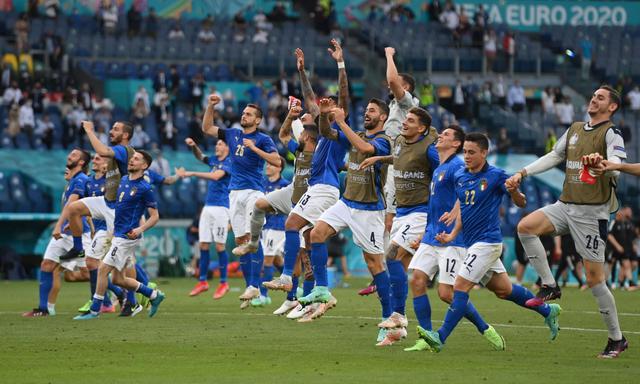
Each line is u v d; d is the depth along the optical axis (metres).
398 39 141.75
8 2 131.88
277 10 140.88
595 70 143.38
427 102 127.12
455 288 35.66
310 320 48.19
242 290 76.12
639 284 91.25
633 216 118.06
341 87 44.81
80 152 54.59
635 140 131.00
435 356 35.44
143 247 96.88
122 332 43.47
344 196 41.88
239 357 35.09
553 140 120.31
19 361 34.09
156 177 59.88
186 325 46.62
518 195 35.09
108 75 126.38
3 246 93.38
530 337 41.78
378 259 41.66
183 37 134.12
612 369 32.16
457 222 35.59
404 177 39.00
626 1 154.12
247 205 57.94
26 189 99.06
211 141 115.38
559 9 152.62
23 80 118.06
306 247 51.09
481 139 35.00
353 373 31.14
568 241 81.62
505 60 140.75
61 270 55.56
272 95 121.94
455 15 145.50
